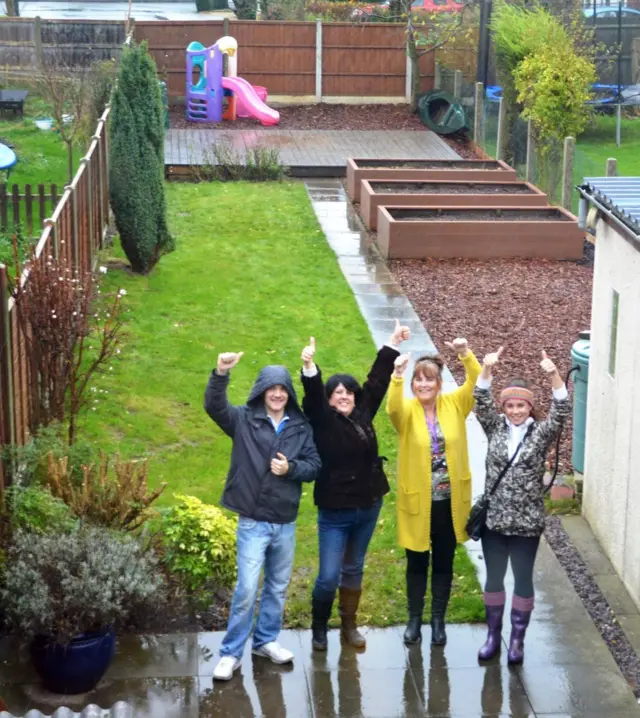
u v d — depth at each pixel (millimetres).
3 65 27312
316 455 7051
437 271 16688
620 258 8406
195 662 7273
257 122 26734
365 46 28547
